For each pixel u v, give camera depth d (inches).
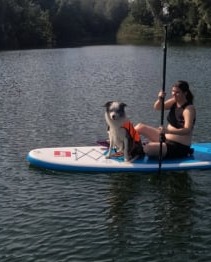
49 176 379.2
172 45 2400.3
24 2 3026.6
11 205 324.2
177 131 377.1
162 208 320.2
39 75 1143.6
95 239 275.4
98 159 394.6
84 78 1059.9
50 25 3179.1
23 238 276.1
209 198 335.9
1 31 2684.5
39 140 491.8
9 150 454.3
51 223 295.9
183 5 2950.3
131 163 385.1
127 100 740.7
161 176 374.9
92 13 3796.8
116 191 349.1
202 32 2844.5
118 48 2335.1
